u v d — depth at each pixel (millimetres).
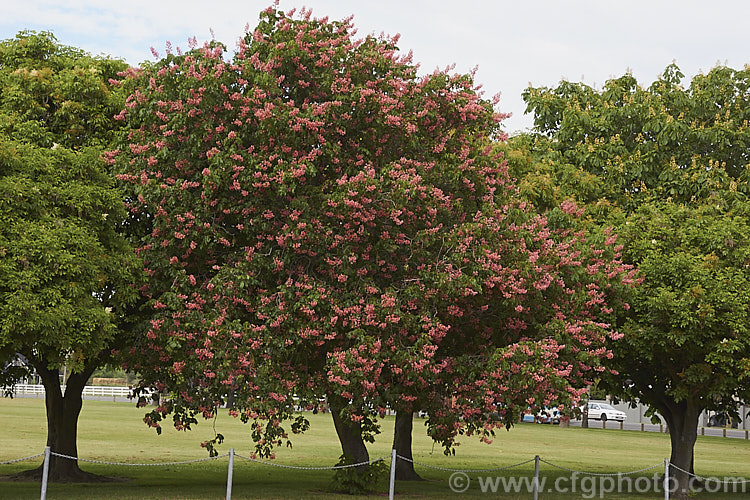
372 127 16234
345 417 15656
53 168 15430
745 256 19250
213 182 15078
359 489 18141
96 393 76562
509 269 15680
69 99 17844
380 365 15016
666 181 24562
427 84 16906
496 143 22906
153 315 16219
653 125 25109
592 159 25125
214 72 15992
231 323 15227
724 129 24688
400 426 23578
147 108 16594
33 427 37688
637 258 20312
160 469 24375
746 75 25859
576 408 16734
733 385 19453
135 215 17953
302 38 16594
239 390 15602
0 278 13844
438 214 16219
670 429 23281
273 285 16141
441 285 15016
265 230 15602
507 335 17234
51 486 18875
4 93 17781
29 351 15617
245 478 22266
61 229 14648
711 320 18453
